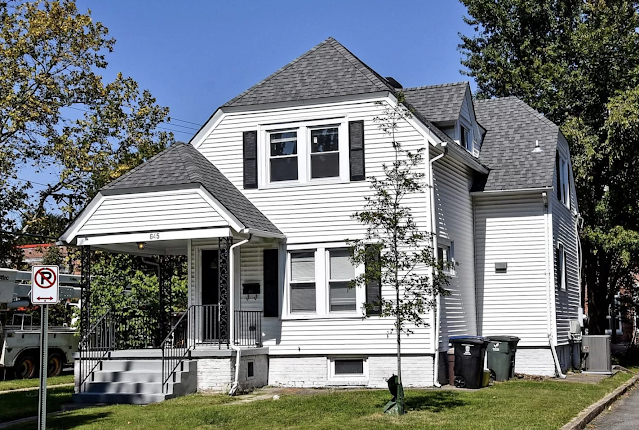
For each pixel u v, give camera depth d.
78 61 32.41
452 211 20.98
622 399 17.97
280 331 19.41
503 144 24.72
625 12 31.67
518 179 22.92
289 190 19.69
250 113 20.27
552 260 22.48
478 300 22.95
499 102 26.92
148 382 17.02
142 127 34.44
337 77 20.08
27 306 26.34
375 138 19.17
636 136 27.72
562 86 30.70
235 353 17.56
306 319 19.22
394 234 14.17
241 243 17.72
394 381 13.93
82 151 31.31
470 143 23.33
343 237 19.11
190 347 18.25
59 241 18.80
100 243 18.47
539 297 22.47
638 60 30.11
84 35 32.25
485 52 38.66
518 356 22.48
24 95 30.33
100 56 33.28
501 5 38.84
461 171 22.19
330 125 19.58
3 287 24.20
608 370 24.12
